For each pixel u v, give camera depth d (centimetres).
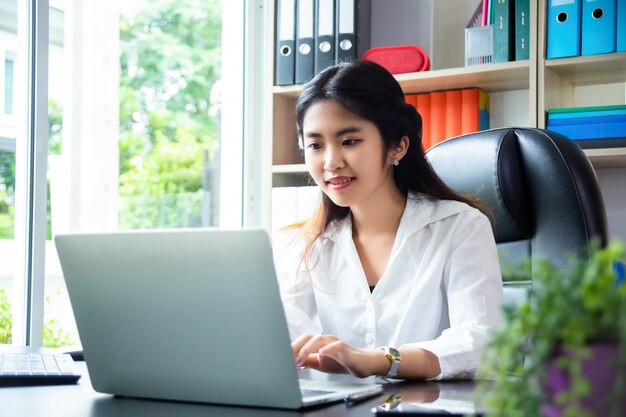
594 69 255
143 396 94
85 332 96
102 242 91
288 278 161
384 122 145
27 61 233
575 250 154
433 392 100
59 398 95
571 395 42
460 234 147
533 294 44
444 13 291
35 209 231
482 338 125
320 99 144
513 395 44
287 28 289
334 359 110
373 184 146
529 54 253
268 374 84
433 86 279
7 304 232
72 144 299
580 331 41
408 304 148
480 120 274
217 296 85
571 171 157
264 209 291
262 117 320
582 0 244
